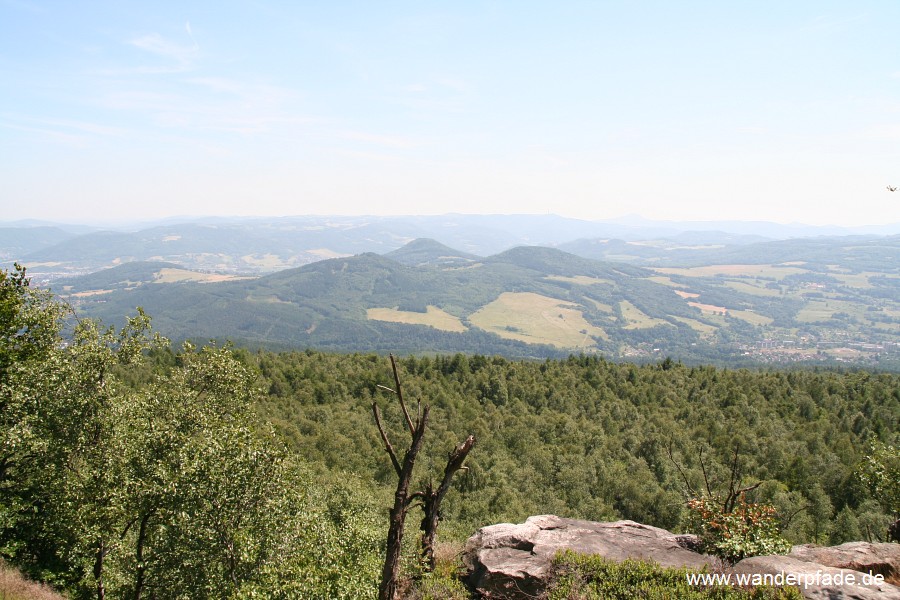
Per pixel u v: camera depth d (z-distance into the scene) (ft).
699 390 316.81
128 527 52.75
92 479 54.60
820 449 215.10
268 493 49.16
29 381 60.18
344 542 58.34
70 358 63.05
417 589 38.68
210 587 46.65
